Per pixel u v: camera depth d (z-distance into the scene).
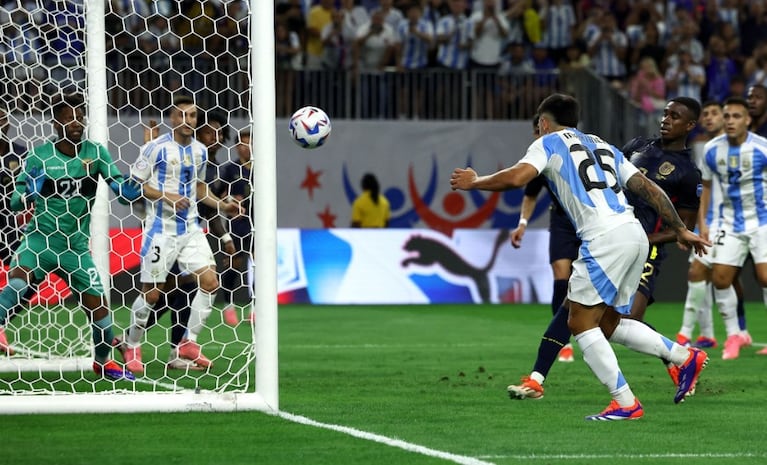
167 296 31.86
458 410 23.59
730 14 76.56
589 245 21.84
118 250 55.81
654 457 18.20
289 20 69.94
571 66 71.38
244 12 64.31
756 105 39.88
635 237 21.80
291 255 60.94
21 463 17.48
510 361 34.56
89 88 30.00
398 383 28.58
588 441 19.67
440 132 69.88
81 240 27.86
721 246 36.41
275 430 20.67
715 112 38.22
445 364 33.56
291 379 29.44
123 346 29.02
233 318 46.88
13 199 27.44
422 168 69.81
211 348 36.25
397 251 62.03
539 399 25.52
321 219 69.31
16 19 49.53
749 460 18.00
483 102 70.38
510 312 56.19
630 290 22.30
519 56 70.62
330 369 32.00
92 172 27.53
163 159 30.94
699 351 24.50
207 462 17.56
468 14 73.00
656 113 71.75
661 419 22.41
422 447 18.91
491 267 62.88
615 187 22.12
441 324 49.16
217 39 63.91
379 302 61.44
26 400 22.56
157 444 19.16
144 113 63.12
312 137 26.16
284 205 68.94
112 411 22.69
